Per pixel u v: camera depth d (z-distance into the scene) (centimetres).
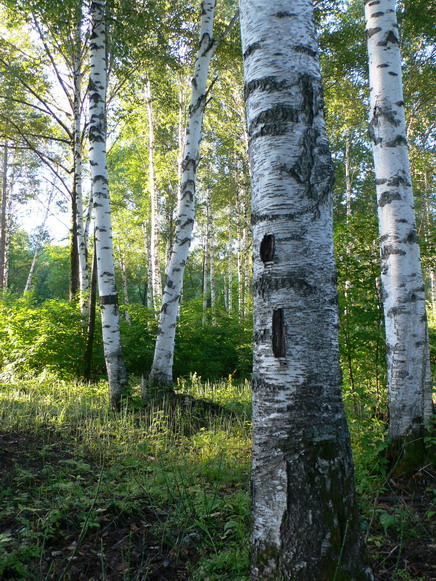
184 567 294
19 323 1055
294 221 246
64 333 1030
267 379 242
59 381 902
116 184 2464
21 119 1593
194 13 1109
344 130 2019
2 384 829
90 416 629
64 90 1435
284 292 243
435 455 430
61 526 328
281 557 223
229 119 1836
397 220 471
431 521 343
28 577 268
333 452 233
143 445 473
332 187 259
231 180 2088
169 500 368
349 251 623
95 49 739
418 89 1545
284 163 250
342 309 603
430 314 1623
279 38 257
